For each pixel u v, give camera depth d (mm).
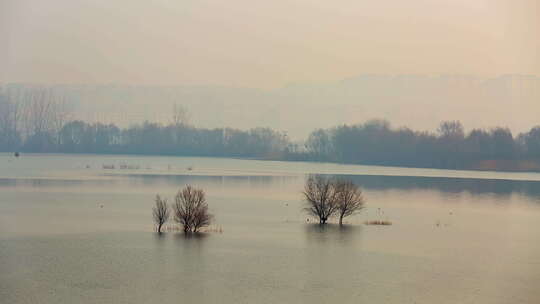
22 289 62969
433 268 73438
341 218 104312
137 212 114125
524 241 91625
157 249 80750
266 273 69812
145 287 64188
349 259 77000
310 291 63156
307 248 82625
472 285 66125
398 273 70812
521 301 60906
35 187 162125
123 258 75438
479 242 90312
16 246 81625
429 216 118250
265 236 90938
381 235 93812
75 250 79875
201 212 93750
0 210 116375
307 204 129500
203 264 73188
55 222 101562
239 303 59312
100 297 60344
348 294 62594
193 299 60188
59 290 62906
